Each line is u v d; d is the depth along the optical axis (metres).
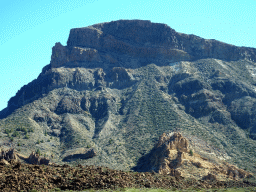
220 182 141.38
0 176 72.56
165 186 95.38
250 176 174.00
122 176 92.06
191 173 170.25
